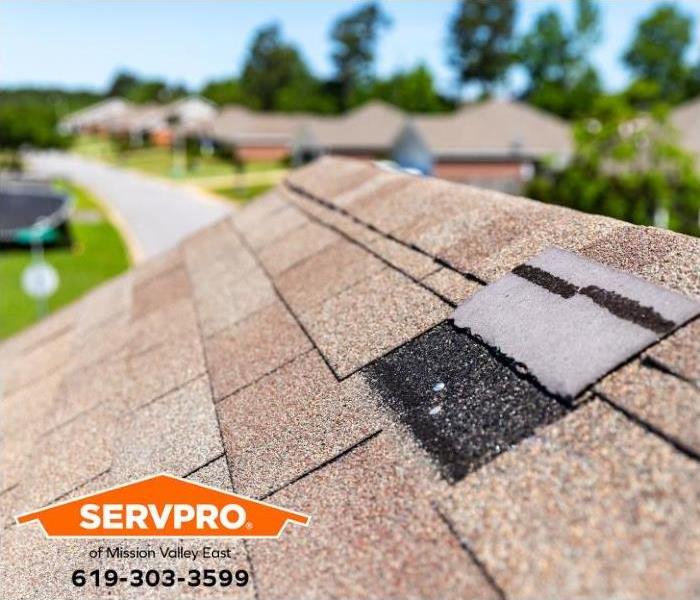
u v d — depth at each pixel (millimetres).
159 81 136750
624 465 1692
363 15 90062
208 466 2590
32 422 3963
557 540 1598
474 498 1825
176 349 3955
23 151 64688
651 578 1421
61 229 28531
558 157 37406
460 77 82500
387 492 2014
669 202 16703
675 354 1902
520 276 2697
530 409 2025
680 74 62281
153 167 65750
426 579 1684
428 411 2254
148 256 27797
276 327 3520
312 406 2623
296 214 5621
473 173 38281
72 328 5746
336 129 53062
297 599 1818
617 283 2309
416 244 3551
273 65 101062
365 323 3039
